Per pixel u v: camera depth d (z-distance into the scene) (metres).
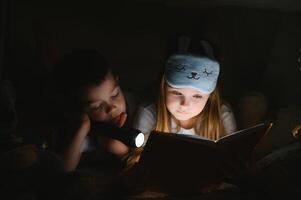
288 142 2.16
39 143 1.95
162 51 2.50
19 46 2.36
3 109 1.62
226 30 2.54
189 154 1.52
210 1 2.57
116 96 1.94
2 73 2.30
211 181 1.62
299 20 2.60
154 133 1.50
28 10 2.43
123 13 2.52
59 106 2.10
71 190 1.48
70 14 2.47
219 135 2.03
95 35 2.46
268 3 2.58
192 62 1.82
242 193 1.65
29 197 1.48
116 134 1.81
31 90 2.29
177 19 2.55
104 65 1.94
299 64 2.56
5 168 1.50
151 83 2.30
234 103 2.46
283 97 2.51
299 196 1.64
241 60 2.54
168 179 1.60
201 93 1.85
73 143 1.82
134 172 1.63
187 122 2.04
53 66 2.36
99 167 2.04
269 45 2.58
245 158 1.70
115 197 1.60
